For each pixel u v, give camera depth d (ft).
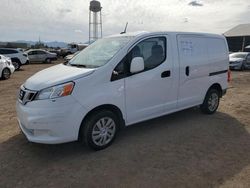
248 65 63.82
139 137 15.90
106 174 11.69
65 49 127.44
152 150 14.10
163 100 16.55
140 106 15.30
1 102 25.48
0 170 12.05
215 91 20.77
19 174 11.73
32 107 12.52
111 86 13.75
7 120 19.30
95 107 13.28
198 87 18.93
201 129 17.40
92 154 13.61
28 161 12.88
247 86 36.68
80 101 12.74
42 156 13.41
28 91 12.92
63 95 12.35
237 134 16.62
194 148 14.42
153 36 15.80
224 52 21.02
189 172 11.85
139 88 14.94
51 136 12.51
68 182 11.10
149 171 11.94
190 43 17.99
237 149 14.34
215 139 15.74
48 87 12.41
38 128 12.42
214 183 11.00
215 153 13.82
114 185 10.87
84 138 13.47
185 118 19.74
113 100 13.85
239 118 19.99
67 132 12.64
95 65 14.15
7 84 37.65
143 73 15.07
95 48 16.25
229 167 12.33
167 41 16.51
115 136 14.70
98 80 13.30
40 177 11.48
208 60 19.33
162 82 16.12
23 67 73.26
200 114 20.81
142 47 15.20
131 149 14.21
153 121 18.93
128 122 15.03
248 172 11.89
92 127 13.44
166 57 16.31
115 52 14.37
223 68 20.97
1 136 16.03
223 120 19.42
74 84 12.62
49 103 12.25
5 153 13.70
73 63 15.57
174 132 16.79
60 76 13.01
